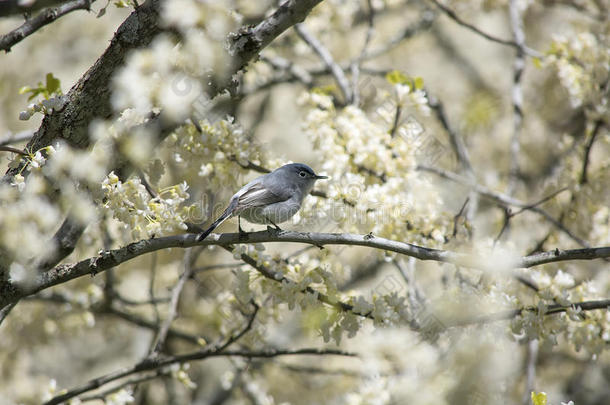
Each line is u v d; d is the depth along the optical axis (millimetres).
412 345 11477
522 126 17078
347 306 7996
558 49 11688
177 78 6605
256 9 11148
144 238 7203
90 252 11062
